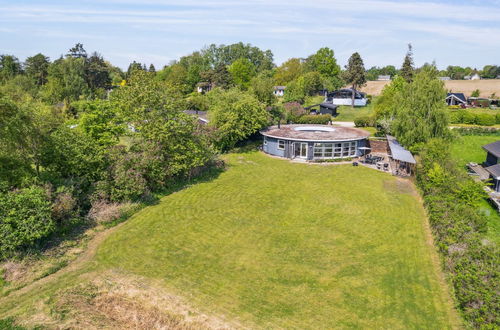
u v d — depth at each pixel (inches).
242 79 4215.1
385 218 834.2
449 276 566.9
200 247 682.8
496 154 1193.4
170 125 1072.2
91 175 873.5
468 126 2026.3
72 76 3117.6
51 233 709.3
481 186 846.5
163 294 533.6
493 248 572.4
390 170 1274.6
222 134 1454.2
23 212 632.4
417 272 598.2
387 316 485.1
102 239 713.6
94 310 502.0
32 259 614.5
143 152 995.9
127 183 868.6
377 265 619.8
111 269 601.9
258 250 672.4
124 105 1272.1
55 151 816.9
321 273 593.0
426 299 524.1
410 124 1327.5
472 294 468.4
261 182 1116.5
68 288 546.0
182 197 964.0
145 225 780.6
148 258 639.1
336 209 888.9
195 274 588.1
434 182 919.0
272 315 486.0
